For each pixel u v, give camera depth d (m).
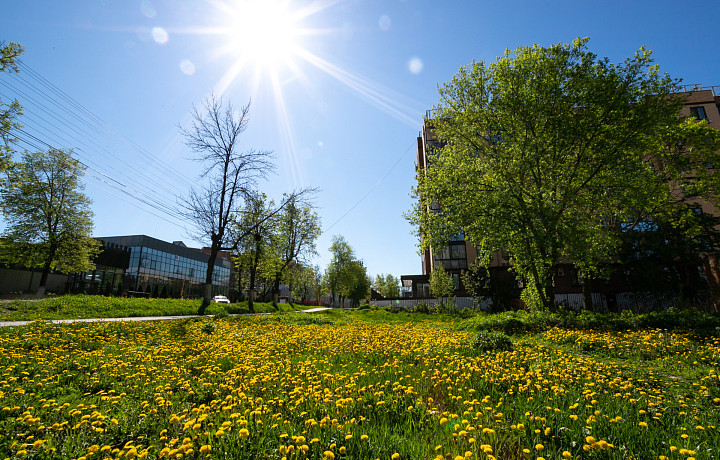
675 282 24.20
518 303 32.28
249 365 5.85
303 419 3.67
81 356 6.98
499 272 33.91
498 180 18.66
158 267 58.78
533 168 18.81
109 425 3.48
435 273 34.97
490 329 14.45
